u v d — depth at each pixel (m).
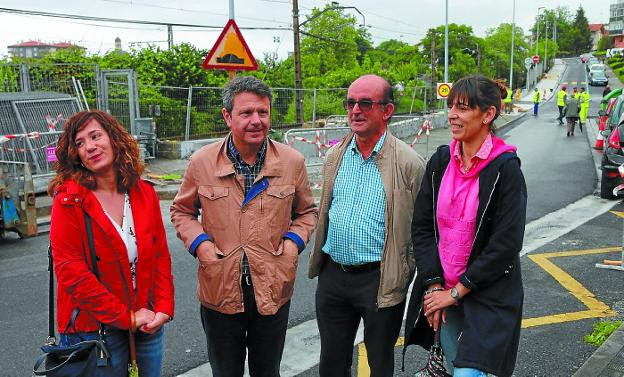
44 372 2.55
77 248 2.50
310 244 7.52
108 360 2.54
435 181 2.83
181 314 5.15
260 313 2.98
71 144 2.54
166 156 15.03
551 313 5.16
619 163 10.02
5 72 14.06
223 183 2.99
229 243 2.98
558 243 7.52
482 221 2.66
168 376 4.07
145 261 2.67
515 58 70.81
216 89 16.62
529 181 12.36
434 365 2.88
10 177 7.68
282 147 3.11
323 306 3.31
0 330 4.82
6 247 7.57
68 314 2.54
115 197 2.65
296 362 4.28
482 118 2.68
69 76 15.00
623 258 6.32
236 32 8.93
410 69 41.50
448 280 2.80
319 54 59.28
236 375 3.16
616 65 77.88
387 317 3.12
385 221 3.08
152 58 20.83
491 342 2.60
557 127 27.97
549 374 4.05
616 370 3.96
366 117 3.05
